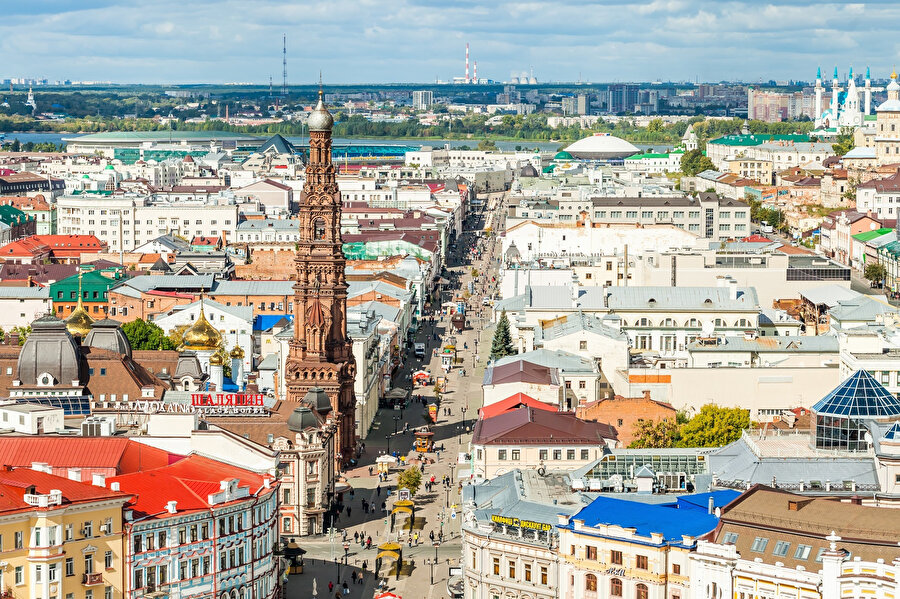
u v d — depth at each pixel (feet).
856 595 647.15
